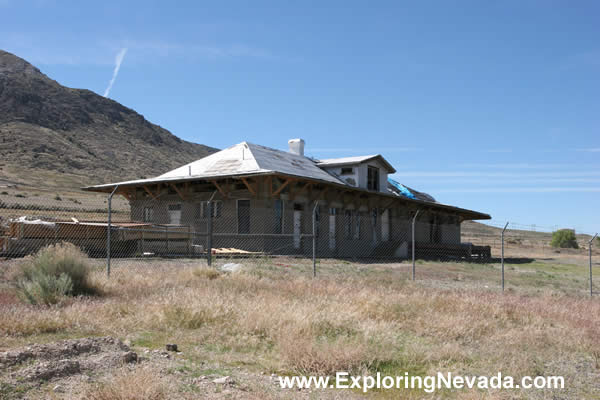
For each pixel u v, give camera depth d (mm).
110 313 7613
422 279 17250
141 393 4238
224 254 21344
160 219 27125
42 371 4625
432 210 39344
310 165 31047
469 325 8227
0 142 124438
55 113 184875
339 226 28844
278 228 24203
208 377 5043
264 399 4453
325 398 4699
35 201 41938
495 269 24484
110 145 176750
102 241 19109
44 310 7562
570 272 26344
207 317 7574
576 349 7496
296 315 7461
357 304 9227
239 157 26609
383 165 33750
